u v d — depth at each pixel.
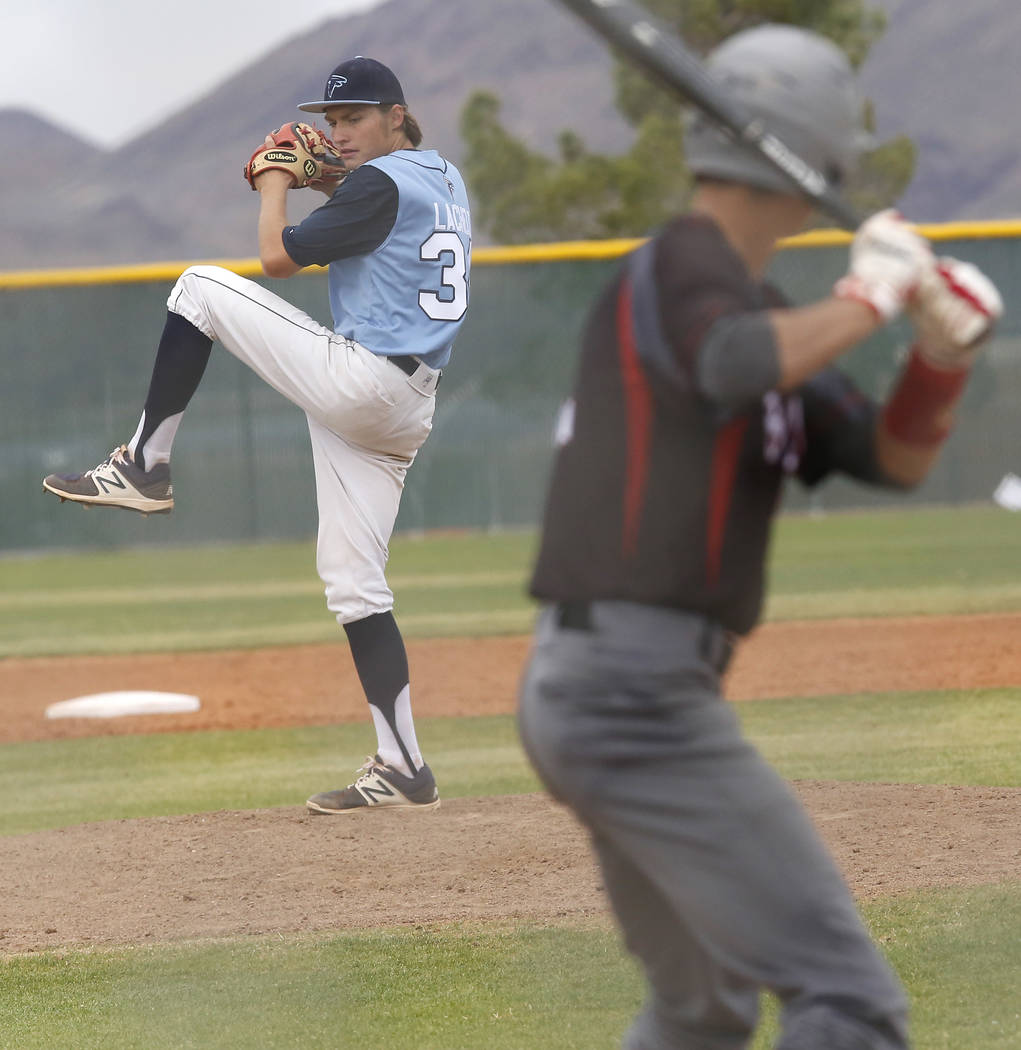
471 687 30.56
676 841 7.09
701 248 6.95
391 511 17.14
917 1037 10.24
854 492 62.41
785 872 7.02
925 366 7.09
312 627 39.84
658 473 7.00
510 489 61.25
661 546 7.00
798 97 7.33
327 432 16.77
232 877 15.78
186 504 61.00
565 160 87.44
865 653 31.77
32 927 14.39
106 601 47.12
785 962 7.03
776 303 7.69
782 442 7.21
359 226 15.63
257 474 60.78
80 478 16.86
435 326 16.17
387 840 16.92
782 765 21.34
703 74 7.09
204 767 24.17
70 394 60.31
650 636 7.06
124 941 13.73
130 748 26.09
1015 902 12.99
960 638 33.03
